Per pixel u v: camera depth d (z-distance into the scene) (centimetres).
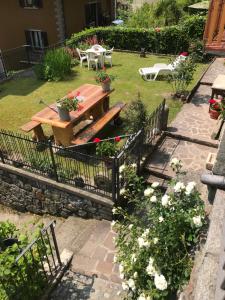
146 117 696
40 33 1761
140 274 369
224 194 379
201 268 300
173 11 1784
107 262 519
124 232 480
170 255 354
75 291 464
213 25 490
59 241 600
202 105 962
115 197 581
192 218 350
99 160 620
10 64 1794
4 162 727
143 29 1480
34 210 764
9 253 395
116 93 1088
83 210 654
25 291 406
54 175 662
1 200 818
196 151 734
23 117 977
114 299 450
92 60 1323
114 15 2161
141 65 1367
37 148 733
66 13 1703
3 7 1723
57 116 750
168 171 663
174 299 353
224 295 239
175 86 1056
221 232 333
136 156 633
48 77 1245
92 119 862
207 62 1347
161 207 393
